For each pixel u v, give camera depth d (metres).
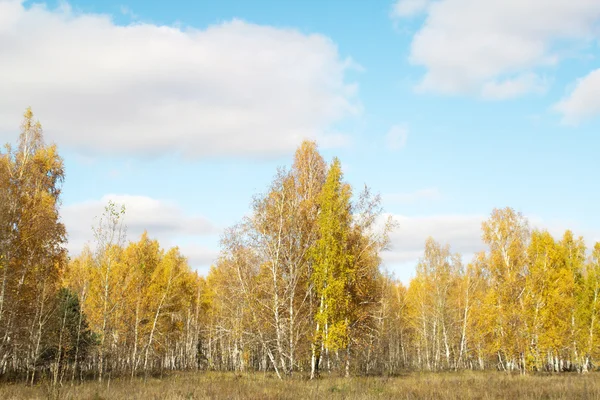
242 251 31.31
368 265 31.98
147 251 41.03
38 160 33.00
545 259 39.38
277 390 21.25
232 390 21.52
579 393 20.91
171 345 54.84
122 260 36.59
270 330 31.33
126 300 34.75
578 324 43.94
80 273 39.34
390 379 29.19
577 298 45.47
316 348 30.44
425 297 56.53
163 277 41.84
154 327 39.19
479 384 26.16
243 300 31.11
